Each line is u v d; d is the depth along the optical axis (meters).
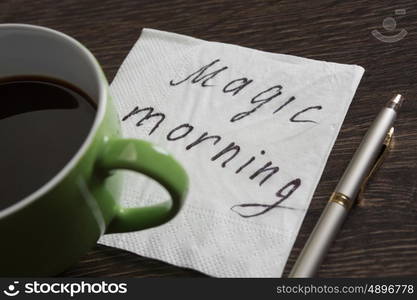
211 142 0.43
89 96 0.38
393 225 0.40
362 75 0.45
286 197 0.41
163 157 0.34
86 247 0.37
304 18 0.48
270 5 0.49
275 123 0.44
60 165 0.37
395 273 0.39
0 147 0.38
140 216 0.37
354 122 0.44
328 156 0.42
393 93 0.44
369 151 0.41
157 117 0.45
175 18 0.49
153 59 0.47
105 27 0.49
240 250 0.40
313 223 0.41
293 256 0.40
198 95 0.45
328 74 0.45
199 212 0.41
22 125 0.38
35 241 0.34
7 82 0.39
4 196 0.36
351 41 0.47
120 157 0.34
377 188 0.41
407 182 0.41
